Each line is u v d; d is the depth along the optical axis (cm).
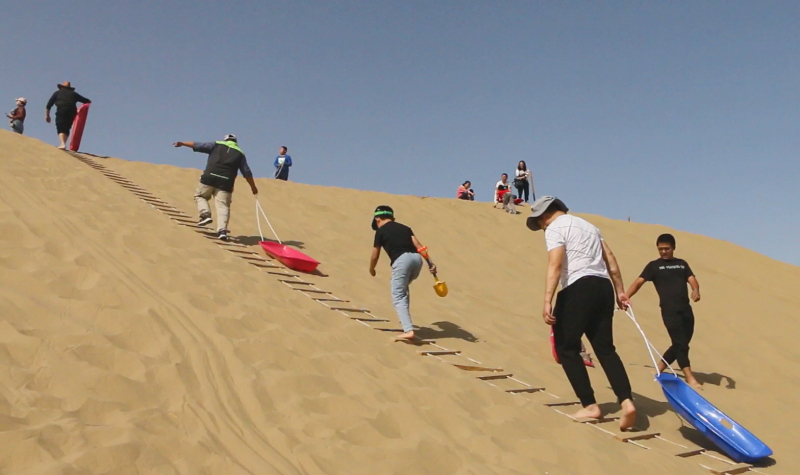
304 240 1073
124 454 325
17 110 1415
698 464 496
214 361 459
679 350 747
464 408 495
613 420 557
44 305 473
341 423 420
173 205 1042
